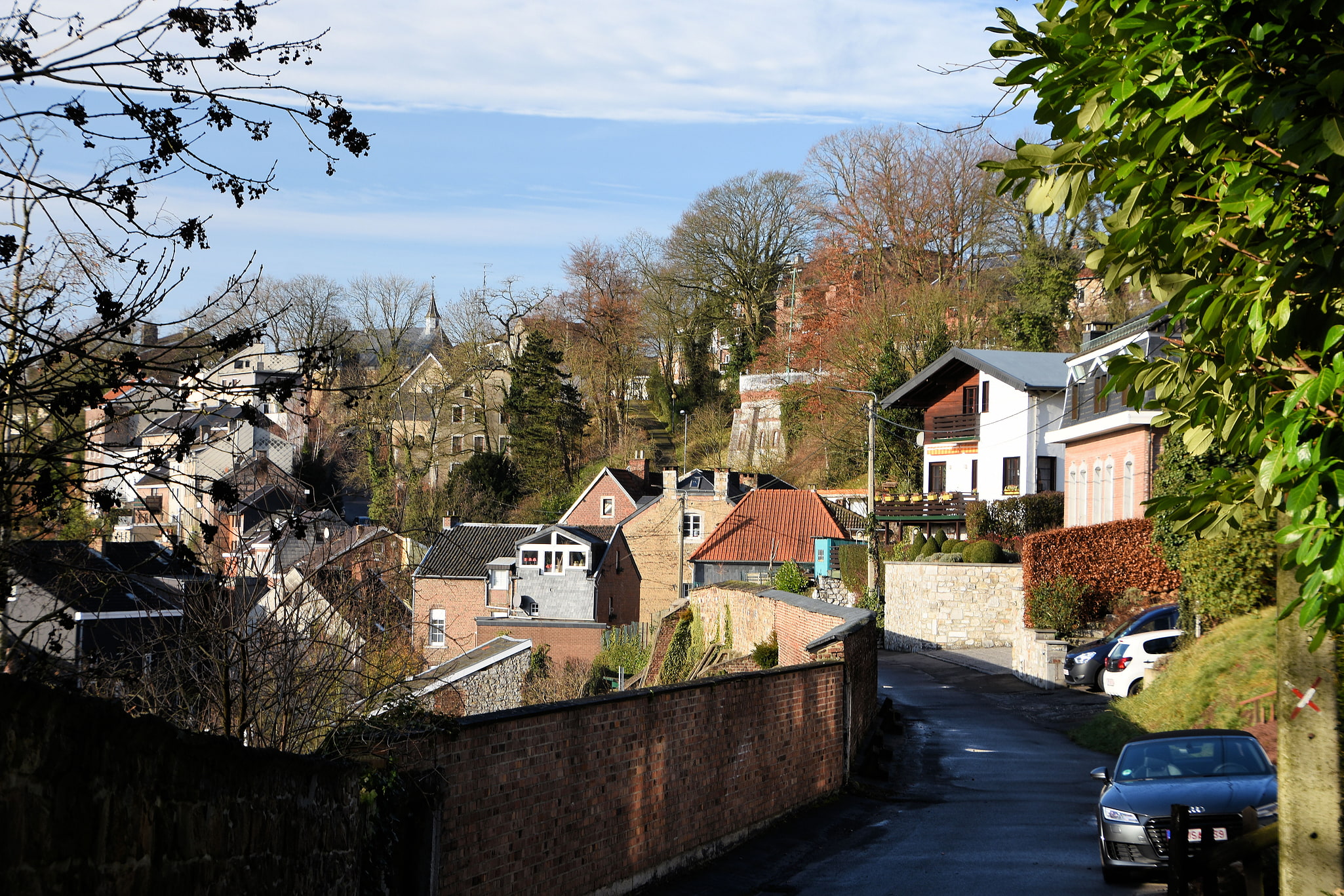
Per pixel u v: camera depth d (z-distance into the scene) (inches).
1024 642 1235.2
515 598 2162.9
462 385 3186.5
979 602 1534.2
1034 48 234.2
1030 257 2517.2
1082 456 1494.8
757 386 3189.0
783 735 574.2
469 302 3213.6
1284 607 231.3
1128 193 220.7
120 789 143.4
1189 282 218.2
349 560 330.3
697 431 3538.4
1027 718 980.6
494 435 3292.3
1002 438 1894.7
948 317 2588.6
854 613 872.9
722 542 2128.4
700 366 3698.3
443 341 3248.0
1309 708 239.3
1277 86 187.3
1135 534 1272.1
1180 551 938.7
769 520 2159.2
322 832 229.8
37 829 123.8
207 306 171.9
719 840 487.5
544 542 2172.7
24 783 121.1
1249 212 199.9
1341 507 180.9
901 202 2733.8
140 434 177.2
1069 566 1273.4
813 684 623.2
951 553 1686.8
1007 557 1615.4
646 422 3809.1
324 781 231.0
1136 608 1190.3
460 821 302.2
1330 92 175.8
